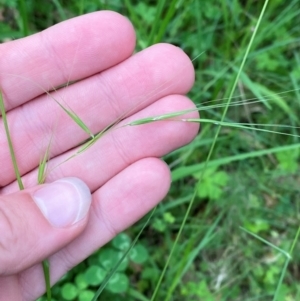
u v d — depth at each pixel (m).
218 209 0.15
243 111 0.16
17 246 0.08
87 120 0.11
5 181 0.11
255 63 0.16
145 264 0.14
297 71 0.16
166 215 0.14
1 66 0.10
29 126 0.11
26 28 0.12
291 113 0.15
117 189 0.11
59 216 0.09
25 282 0.11
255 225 0.15
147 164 0.10
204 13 0.16
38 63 0.10
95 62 0.10
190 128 0.10
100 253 0.13
